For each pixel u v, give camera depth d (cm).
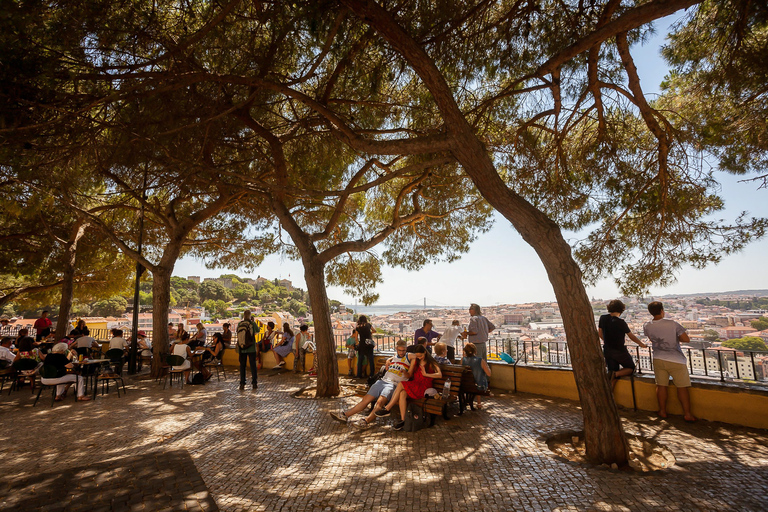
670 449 491
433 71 498
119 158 664
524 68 691
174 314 6028
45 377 806
